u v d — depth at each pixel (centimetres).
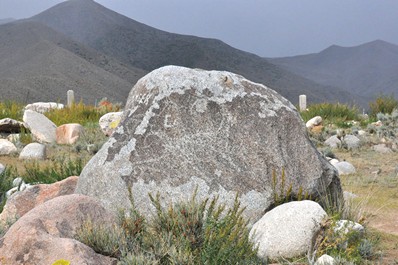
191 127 624
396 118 1872
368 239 579
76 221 452
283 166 607
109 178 603
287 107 659
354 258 504
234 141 618
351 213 634
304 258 500
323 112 2011
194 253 453
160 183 592
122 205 589
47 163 1160
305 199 604
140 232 473
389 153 1391
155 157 609
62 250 401
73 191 658
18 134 1480
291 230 515
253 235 502
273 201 586
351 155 1359
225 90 649
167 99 639
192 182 591
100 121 1567
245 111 637
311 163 628
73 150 1340
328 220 523
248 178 596
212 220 473
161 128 626
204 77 656
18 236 416
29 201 638
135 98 665
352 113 2042
